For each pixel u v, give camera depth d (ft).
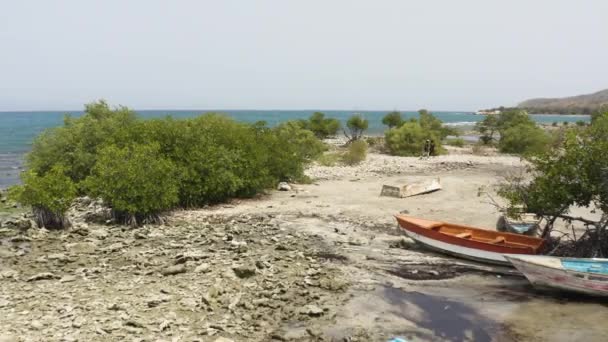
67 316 31.27
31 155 79.56
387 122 215.31
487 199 75.72
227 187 72.23
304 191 82.69
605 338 30.58
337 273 42.14
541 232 51.55
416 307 35.47
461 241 45.96
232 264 42.63
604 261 36.65
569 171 41.93
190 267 41.91
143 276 39.73
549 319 33.53
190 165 68.59
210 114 88.89
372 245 50.67
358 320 32.96
